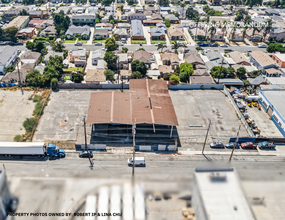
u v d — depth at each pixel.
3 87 75.44
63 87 77.12
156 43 117.88
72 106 68.75
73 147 55.53
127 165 50.97
